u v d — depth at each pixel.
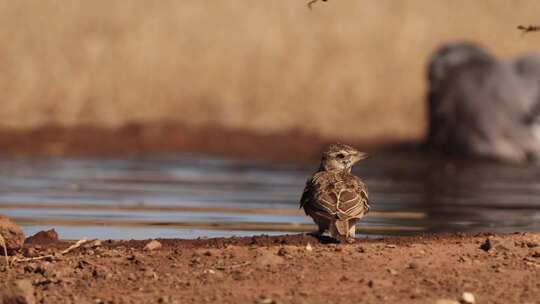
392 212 14.59
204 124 28.70
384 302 7.91
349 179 10.02
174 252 9.52
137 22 32.09
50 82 30.00
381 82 31.28
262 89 30.78
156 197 16.30
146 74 30.50
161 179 19.45
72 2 32.84
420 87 31.17
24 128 27.16
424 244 9.92
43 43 31.14
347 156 10.73
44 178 19.23
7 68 30.27
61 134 26.61
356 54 32.00
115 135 26.92
